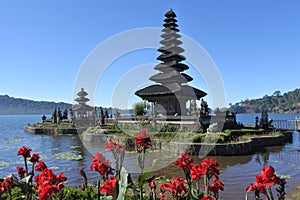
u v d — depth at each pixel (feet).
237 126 78.38
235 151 51.96
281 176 35.63
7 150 67.62
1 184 10.68
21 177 12.44
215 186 10.60
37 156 12.27
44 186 7.70
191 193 10.35
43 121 148.56
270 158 49.14
